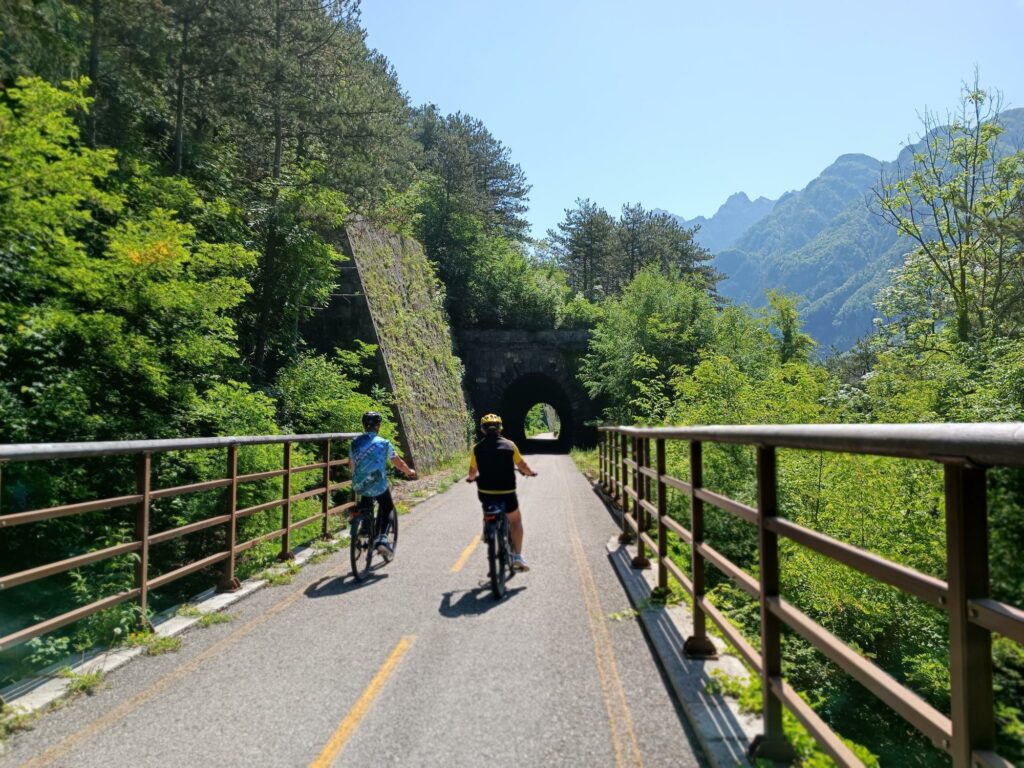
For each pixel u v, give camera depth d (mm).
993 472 1654
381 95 23703
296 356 20672
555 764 3340
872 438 2045
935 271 21781
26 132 9461
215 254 13531
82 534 8320
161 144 19047
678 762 3342
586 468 22797
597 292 70750
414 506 13867
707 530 8898
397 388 24391
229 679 4543
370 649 5129
